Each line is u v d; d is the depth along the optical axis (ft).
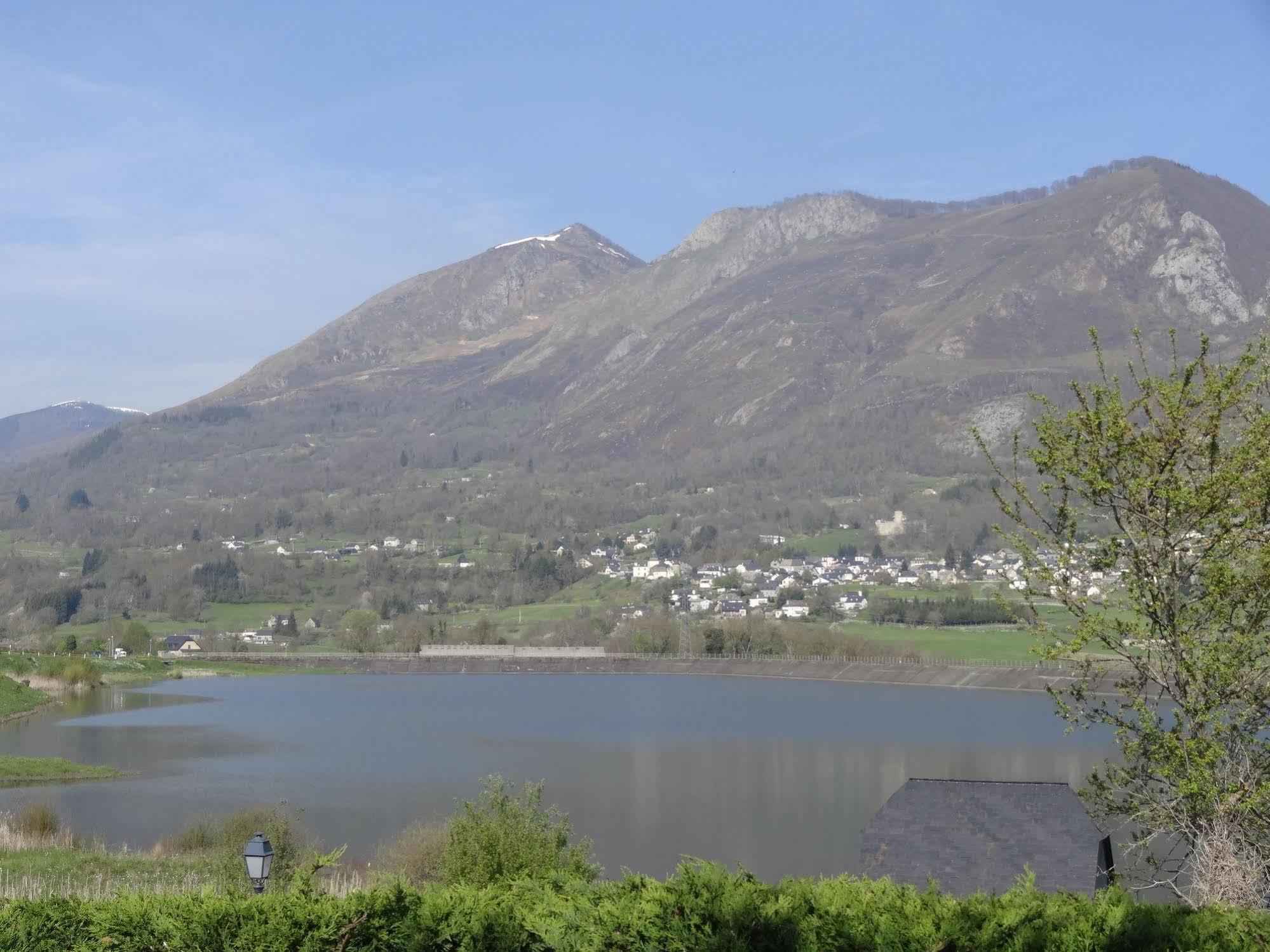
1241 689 70.44
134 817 243.40
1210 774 68.80
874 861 121.39
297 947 60.18
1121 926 52.75
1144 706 72.79
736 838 231.50
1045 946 52.31
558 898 58.03
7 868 154.71
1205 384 71.97
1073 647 73.10
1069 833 121.70
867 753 376.07
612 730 450.71
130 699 542.57
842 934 53.21
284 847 138.00
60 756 346.33
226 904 61.52
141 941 61.93
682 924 54.03
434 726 467.52
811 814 262.06
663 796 289.33
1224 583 69.36
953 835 123.44
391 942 60.13
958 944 52.29
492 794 130.11
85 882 147.43
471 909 59.62
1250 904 67.92
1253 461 69.97
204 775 319.88
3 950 63.72
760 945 53.52
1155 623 72.23
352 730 446.60
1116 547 73.26
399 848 164.25
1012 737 412.16
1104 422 73.10
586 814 262.47
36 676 567.59
